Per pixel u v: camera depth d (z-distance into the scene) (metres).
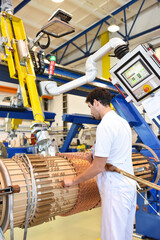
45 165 1.43
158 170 2.11
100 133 1.37
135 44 8.38
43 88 2.25
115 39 2.19
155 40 7.76
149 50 1.94
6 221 1.21
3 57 2.26
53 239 2.41
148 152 2.38
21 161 1.43
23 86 2.16
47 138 1.93
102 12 7.96
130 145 1.51
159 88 2.04
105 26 8.81
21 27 2.32
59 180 1.44
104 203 1.41
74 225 2.82
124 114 2.62
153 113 2.08
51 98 11.13
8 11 2.30
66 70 3.22
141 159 2.10
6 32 2.20
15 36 2.28
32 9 7.55
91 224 2.85
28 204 1.26
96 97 1.52
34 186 1.28
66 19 2.12
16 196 1.22
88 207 1.73
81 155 1.76
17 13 7.75
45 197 1.34
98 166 1.33
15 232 2.64
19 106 2.49
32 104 2.08
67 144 3.37
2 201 1.23
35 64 2.34
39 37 2.17
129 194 1.40
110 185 1.40
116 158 1.43
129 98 2.23
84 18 8.30
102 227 1.42
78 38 9.73
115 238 1.33
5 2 2.34
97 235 2.50
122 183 1.39
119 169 1.39
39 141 1.93
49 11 7.57
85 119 3.39
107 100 1.52
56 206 1.44
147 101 2.11
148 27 7.82
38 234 2.55
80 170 1.59
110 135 1.36
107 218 1.38
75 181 1.37
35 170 1.36
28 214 1.27
